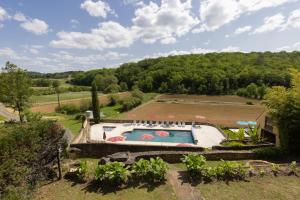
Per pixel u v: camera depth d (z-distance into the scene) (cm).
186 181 1025
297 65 8244
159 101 6291
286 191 934
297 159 1458
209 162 1423
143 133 2877
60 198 884
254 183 1001
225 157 1477
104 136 2481
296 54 10650
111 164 1040
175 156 1442
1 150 800
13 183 803
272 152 1491
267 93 1766
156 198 885
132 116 4309
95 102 3250
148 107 5391
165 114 4550
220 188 959
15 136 881
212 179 1030
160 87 8362
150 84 8494
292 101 1548
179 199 877
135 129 3011
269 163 1291
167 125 3166
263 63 9112
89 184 991
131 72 10131
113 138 2516
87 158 1756
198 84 7919
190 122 3278
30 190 878
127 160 1295
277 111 1597
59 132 1163
